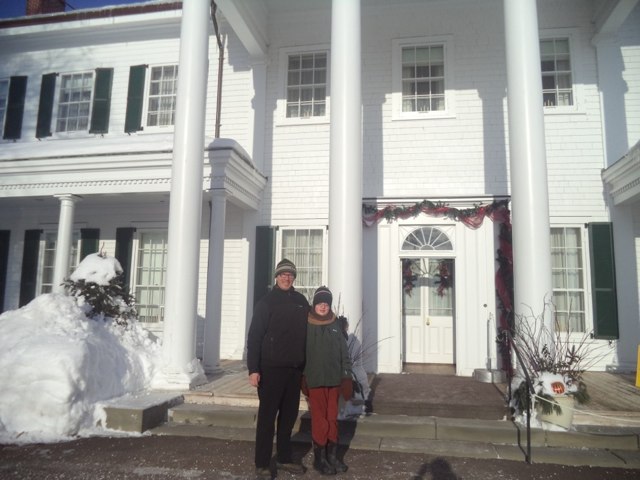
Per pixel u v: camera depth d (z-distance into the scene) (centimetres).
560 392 539
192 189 712
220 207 845
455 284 895
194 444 525
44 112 1132
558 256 928
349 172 685
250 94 1054
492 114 962
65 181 911
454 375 830
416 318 959
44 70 1162
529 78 681
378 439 540
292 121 1031
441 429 548
